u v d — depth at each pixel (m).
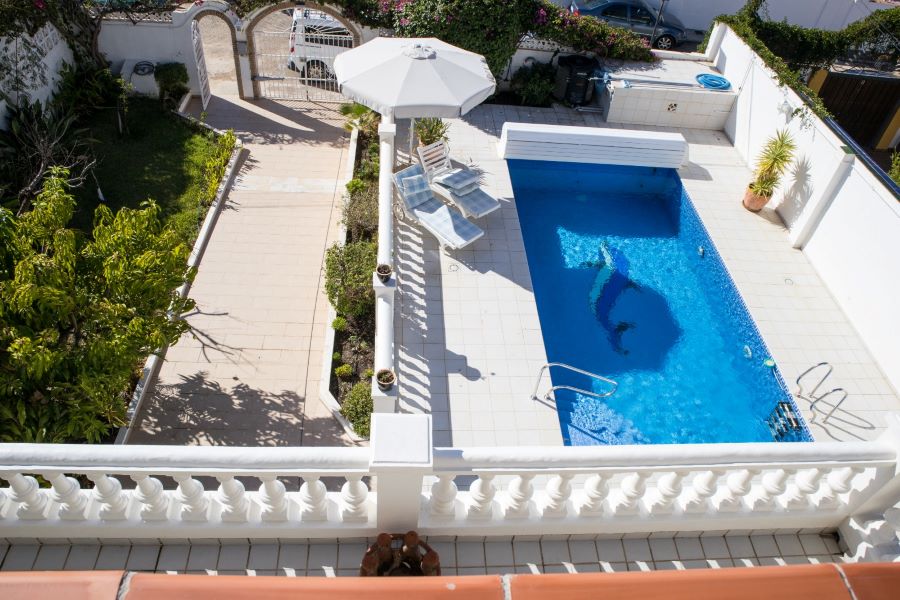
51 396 7.83
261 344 10.98
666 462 4.70
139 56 16.45
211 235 12.99
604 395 10.35
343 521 5.05
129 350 7.85
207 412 9.88
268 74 18.44
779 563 5.47
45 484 7.64
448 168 13.02
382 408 8.30
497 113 16.14
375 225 12.69
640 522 5.31
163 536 4.96
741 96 15.62
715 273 12.55
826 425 9.77
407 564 4.83
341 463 4.36
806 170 12.77
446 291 11.01
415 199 11.98
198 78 16.59
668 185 14.95
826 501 5.49
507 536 5.30
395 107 11.47
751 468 4.91
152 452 4.26
